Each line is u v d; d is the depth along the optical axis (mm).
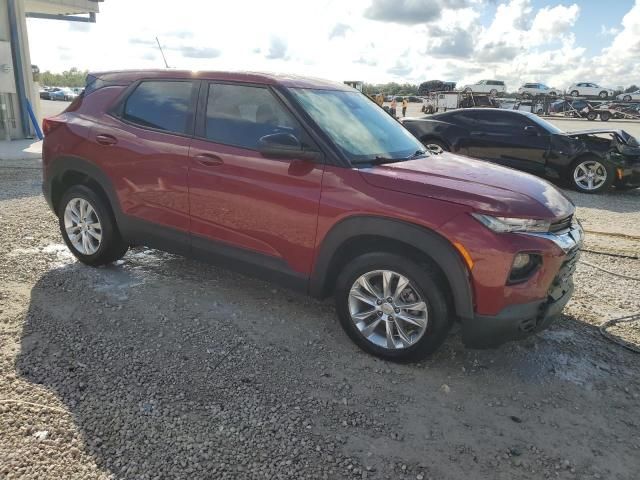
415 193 3186
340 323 3643
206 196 3898
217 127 3916
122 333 3615
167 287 4402
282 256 3678
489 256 2988
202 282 4543
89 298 4113
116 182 4348
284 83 3797
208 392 3020
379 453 2617
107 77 4664
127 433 2645
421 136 10992
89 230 4680
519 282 3039
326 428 2777
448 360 3510
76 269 4703
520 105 39844
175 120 4121
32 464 2400
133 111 4359
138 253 5207
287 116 3654
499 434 2805
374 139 3891
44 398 2865
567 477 2520
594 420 2959
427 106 41438
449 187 3188
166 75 4266
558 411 3025
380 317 3410
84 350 3375
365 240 3436
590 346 3787
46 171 4812
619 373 3449
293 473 2451
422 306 3211
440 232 3066
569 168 9828
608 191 10062
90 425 2684
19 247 5230
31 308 3887
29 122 14750
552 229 3184
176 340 3564
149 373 3170
